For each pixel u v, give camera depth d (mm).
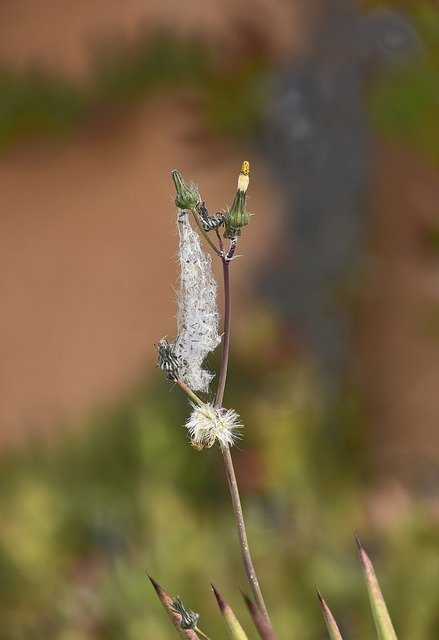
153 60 3213
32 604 1572
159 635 1381
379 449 1923
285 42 2508
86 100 3363
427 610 1376
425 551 1474
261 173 2643
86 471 1940
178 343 871
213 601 1404
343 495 1769
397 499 1661
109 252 3141
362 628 1382
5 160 3408
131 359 2789
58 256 3141
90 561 1672
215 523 1692
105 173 3359
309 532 1604
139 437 1913
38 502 1768
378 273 1981
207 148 2596
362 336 2041
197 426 868
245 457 1809
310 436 1892
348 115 2369
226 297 869
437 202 1562
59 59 3443
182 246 869
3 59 3443
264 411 1856
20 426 2576
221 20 3152
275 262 2477
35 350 2848
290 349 2162
